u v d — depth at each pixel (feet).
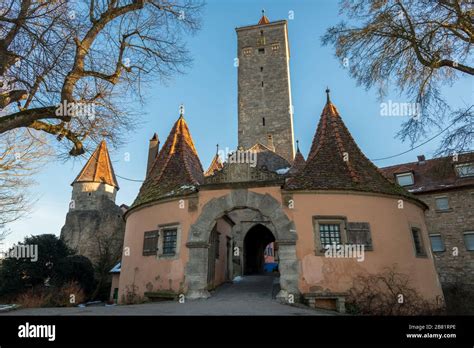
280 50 138.00
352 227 40.09
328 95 57.57
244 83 136.05
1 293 81.51
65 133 30.19
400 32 39.68
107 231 129.18
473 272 74.95
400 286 38.42
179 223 44.45
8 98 26.30
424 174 91.25
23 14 25.29
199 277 40.86
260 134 127.54
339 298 36.86
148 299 44.14
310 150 53.16
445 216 81.46
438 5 37.37
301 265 38.78
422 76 41.78
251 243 92.02
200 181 54.70
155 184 53.01
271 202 41.93
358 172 44.93
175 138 61.67
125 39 35.01
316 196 41.55
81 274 95.14
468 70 36.81
